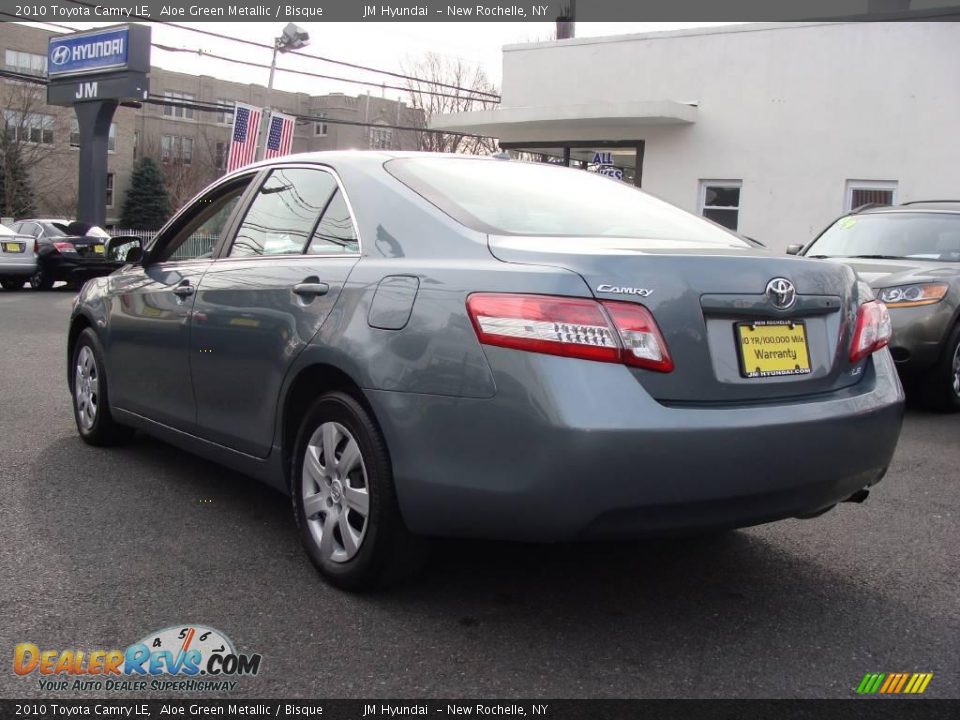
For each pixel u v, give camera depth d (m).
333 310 3.36
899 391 3.38
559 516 2.75
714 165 15.88
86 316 5.35
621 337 2.76
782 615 3.30
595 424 2.68
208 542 3.86
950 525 4.34
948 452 5.84
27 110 44.50
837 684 2.80
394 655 2.91
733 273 2.99
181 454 5.28
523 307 2.80
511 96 17.98
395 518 3.15
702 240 3.66
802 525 4.32
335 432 3.37
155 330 4.52
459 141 40.94
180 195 55.47
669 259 2.92
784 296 3.07
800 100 14.95
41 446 5.37
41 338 10.36
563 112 15.92
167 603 3.24
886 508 4.60
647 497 2.75
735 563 3.81
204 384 4.14
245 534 3.97
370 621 3.15
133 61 23.08
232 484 4.71
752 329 3.02
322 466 3.47
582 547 3.95
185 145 61.62
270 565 3.62
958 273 7.13
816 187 14.96
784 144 15.17
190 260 4.54
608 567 3.73
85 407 5.38
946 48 13.70
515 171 3.97
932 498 4.78
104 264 18.89
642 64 16.42
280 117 23.39
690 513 2.84
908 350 6.96
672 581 3.60
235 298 3.93
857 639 3.11
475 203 3.45
